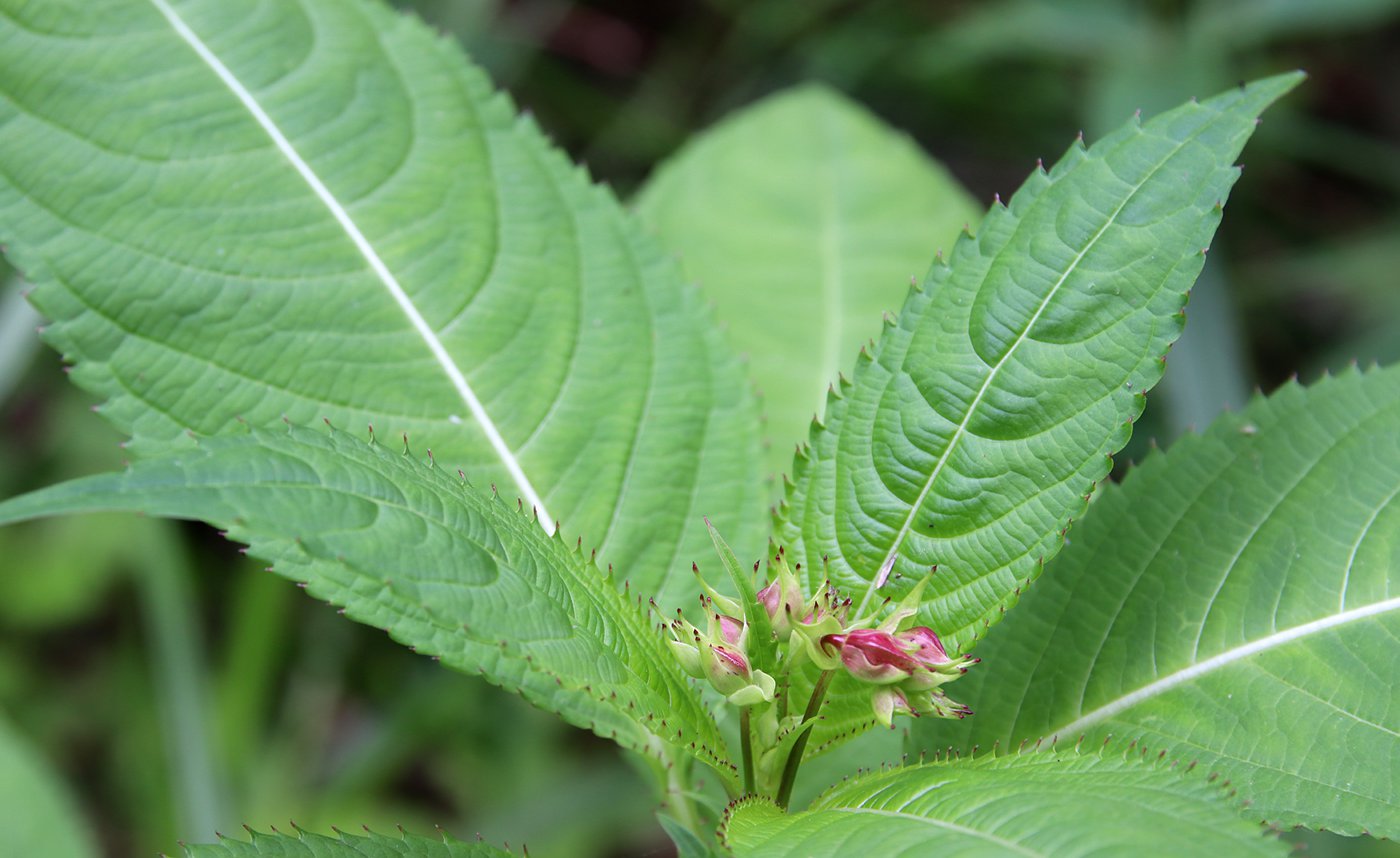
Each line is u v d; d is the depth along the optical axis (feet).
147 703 3.46
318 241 1.91
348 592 1.63
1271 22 3.40
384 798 3.45
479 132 1.98
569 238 1.97
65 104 1.88
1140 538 1.86
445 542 1.63
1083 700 1.83
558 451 1.91
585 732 3.37
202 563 3.50
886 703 1.69
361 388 1.90
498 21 4.26
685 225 2.31
